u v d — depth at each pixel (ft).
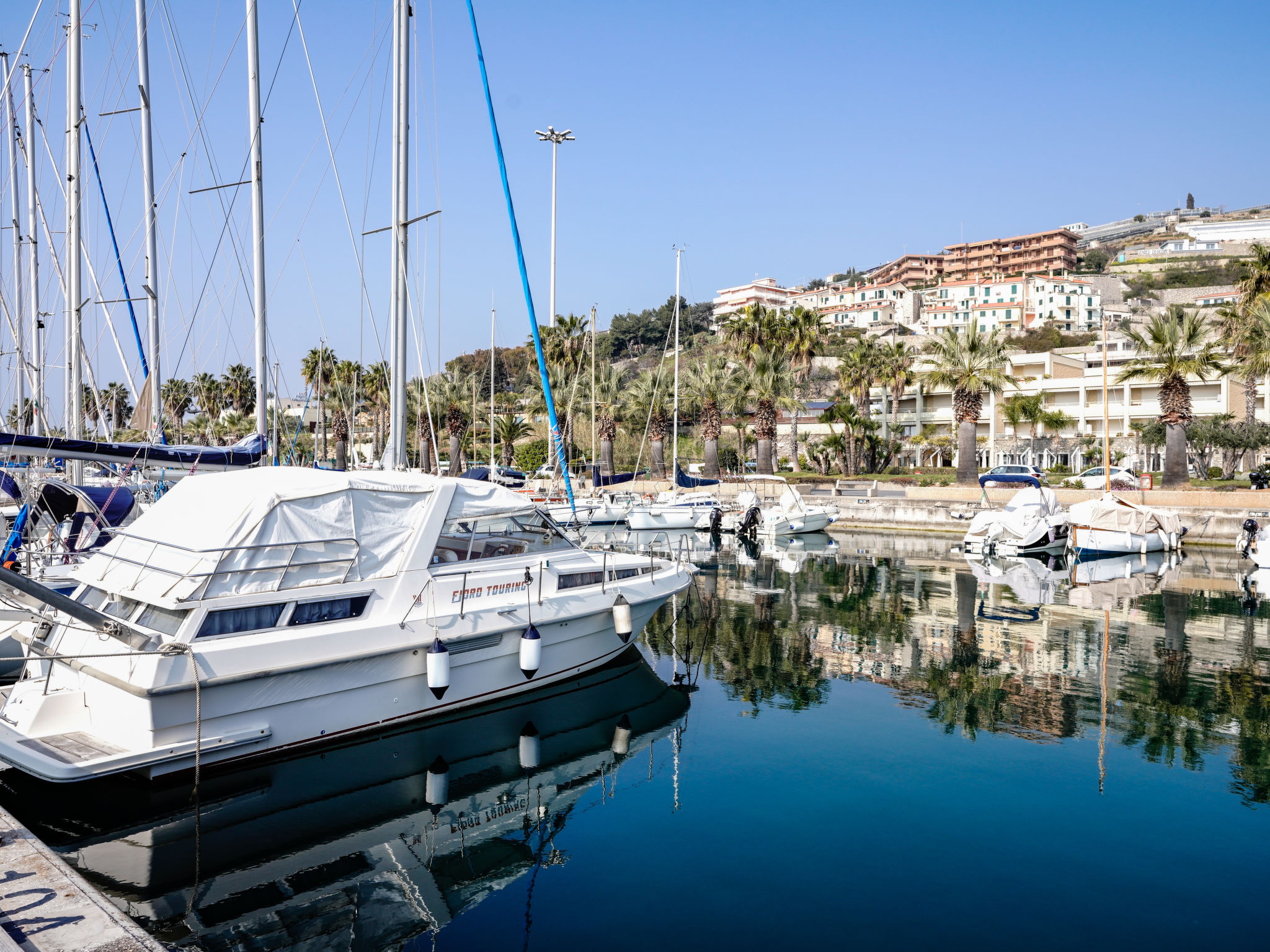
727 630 49.57
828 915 18.89
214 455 40.40
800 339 165.27
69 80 52.70
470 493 31.55
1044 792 26.00
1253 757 28.94
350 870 21.12
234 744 24.71
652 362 332.80
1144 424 172.14
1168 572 75.61
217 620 24.75
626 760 28.68
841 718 33.32
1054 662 42.11
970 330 126.72
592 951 17.53
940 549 94.22
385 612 28.22
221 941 17.80
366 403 185.78
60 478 43.32
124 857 21.45
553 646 33.76
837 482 142.51
